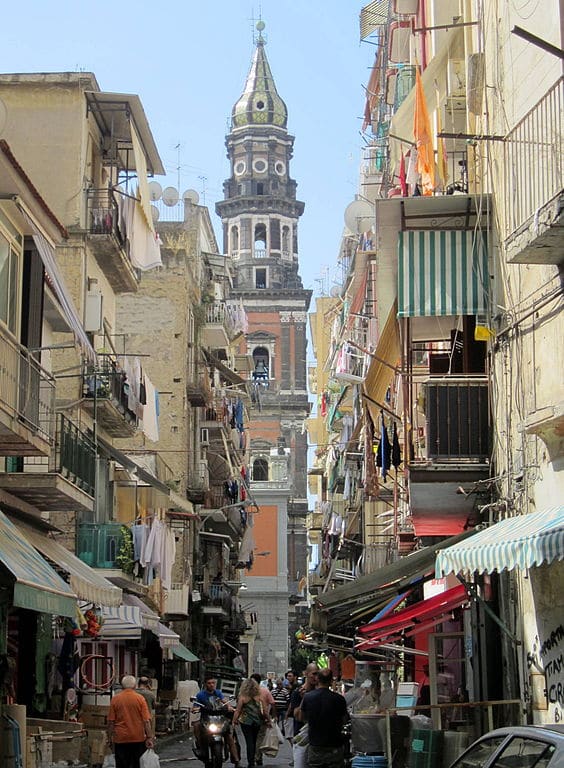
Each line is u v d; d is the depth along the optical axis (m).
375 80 40.84
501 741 8.69
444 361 20.08
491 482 16.34
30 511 21.08
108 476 32.47
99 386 28.94
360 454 40.22
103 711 23.42
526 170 13.62
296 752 18.48
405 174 24.81
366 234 40.03
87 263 29.77
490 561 11.70
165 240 47.12
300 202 107.12
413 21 26.84
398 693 21.83
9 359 16.97
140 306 46.97
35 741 17.05
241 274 104.94
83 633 23.22
